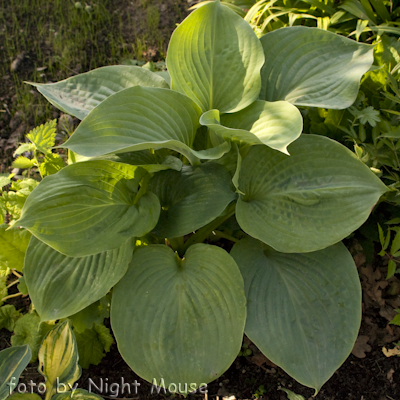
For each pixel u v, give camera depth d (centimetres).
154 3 184
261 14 140
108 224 95
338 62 107
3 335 116
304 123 123
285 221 101
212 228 112
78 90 108
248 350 112
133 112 94
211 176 103
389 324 113
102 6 180
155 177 106
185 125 102
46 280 99
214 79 108
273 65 111
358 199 98
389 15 137
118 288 98
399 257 116
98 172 96
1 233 108
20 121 152
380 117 112
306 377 95
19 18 176
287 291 100
